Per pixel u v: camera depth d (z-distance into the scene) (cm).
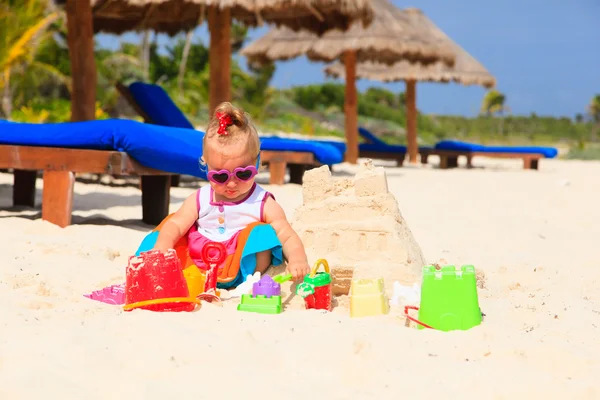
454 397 232
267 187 1036
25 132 599
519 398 232
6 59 1797
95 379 236
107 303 347
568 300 393
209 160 388
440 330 312
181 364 250
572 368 263
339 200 402
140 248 390
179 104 3152
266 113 3991
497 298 389
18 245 466
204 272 383
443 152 1939
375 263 381
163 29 1429
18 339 271
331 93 5234
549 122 6356
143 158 584
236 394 228
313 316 317
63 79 2459
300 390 233
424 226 719
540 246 612
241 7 1202
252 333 284
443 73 2123
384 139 4572
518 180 1398
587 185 1286
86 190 915
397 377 246
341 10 1238
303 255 374
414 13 2158
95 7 1269
